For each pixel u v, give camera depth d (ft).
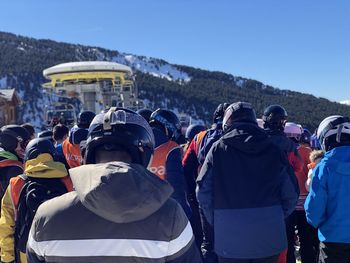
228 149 10.50
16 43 481.87
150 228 4.72
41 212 4.99
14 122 124.06
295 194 10.59
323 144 11.51
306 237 15.60
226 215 10.27
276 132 14.56
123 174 4.66
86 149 5.36
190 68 589.32
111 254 4.66
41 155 10.42
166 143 12.30
